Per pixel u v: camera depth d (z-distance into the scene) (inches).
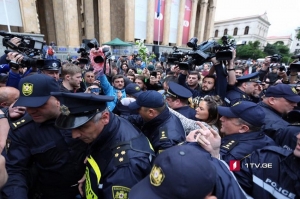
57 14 599.8
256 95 139.1
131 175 38.1
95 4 848.3
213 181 26.9
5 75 95.0
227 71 120.1
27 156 53.1
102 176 41.4
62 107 42.1
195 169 25.8
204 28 1327.5
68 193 59.2
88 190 43.9
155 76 175.5
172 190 25.1
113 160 40.6
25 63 96.0
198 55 115.3
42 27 729.6
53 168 54.6
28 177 54.6
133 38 821.2
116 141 44.1
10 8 434.9
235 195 31.6
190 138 48.0
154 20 880.3
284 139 67.2
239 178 51.7
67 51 598.2
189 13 1054.4
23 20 459.8
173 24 981.8
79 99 40.9
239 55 1427.2
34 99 47.8
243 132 61.9
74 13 615.2
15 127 52.8
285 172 45.9
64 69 100.2
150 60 493.7
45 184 57.3
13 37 107.5
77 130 42.8
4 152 51.9
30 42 114.8
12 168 50.5
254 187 49.6
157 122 66.7
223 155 56.6
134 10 800.3
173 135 60.2
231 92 118.9
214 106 81.4
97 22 873.5
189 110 94.5
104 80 100.0
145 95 67.4
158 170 28.2
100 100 41.9
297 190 43.3
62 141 53.7
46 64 101.3
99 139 43.8
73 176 57.0
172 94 94.6
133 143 44.4
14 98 68.4
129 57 476.4
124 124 50.4
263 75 202.1
